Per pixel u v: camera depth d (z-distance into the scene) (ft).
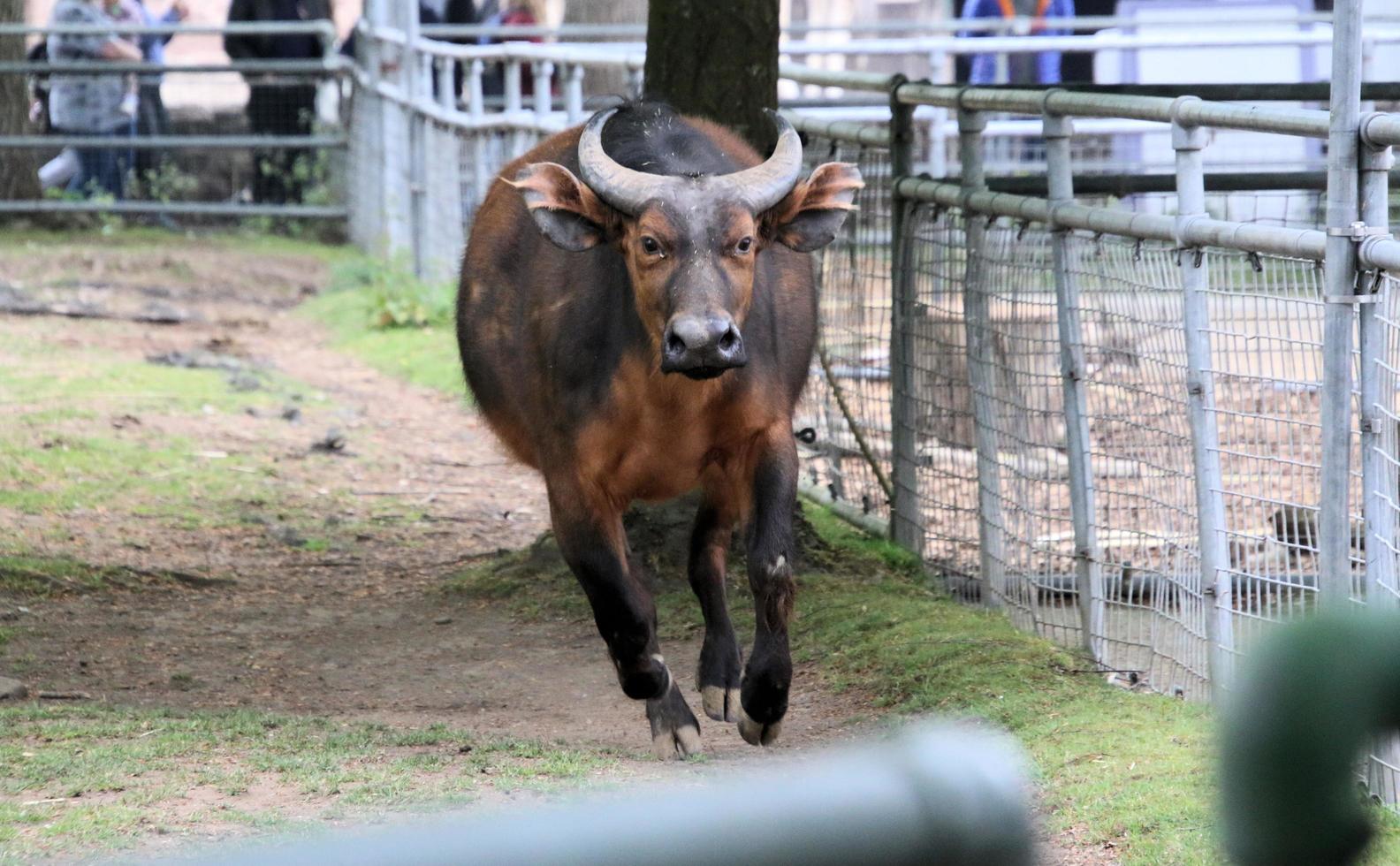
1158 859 35.70
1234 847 11.15
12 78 177.47
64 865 34.01
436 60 159.22
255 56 186.70
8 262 154.51
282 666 62.03
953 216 68.64
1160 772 41.68
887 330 77.00
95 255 160.76
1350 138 41.86
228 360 119.75
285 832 37.37
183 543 79.05
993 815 9.68
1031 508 63.21
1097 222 54.80
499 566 74.54
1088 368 58.23
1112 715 48.55
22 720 49.65
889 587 68.64
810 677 58.49
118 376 110.52
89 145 170.40
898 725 50.98
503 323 55.67
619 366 47.57
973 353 65.98
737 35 71.82
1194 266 49.78
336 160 181.68
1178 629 53.01
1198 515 50.37
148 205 175.32
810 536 72.38
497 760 46.24
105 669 60.54
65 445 92.27
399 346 127.34
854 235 79.05
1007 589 64.75
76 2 186.19
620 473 49.44
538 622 67.77
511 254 56.08
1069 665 55.47
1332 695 10.85
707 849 9.66
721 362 41.78
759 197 45.19
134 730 49.11
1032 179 68.33
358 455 97.40
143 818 38.55
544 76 124.47
